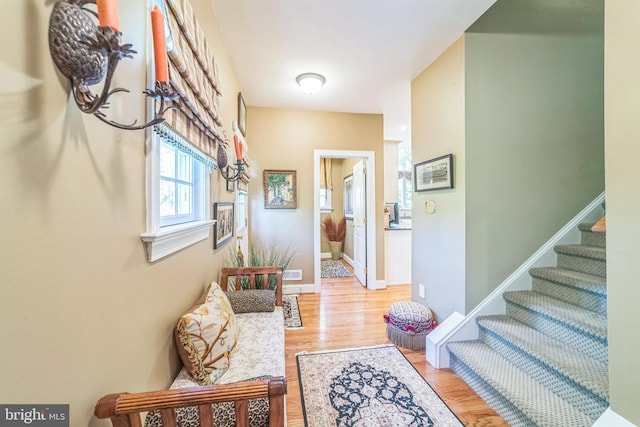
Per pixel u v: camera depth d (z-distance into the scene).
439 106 2.41
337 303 3.47
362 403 1.68
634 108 1.02
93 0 0.64
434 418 1.57
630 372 1.04
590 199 2.26
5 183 0.49
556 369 1.47
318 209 3.90
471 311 2.12
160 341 1.10
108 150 0.79
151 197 1.01
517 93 2.14
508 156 2.14
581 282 1.79
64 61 0.60
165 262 1.15
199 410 0.79
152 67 1.01
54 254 0.60
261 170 3.77
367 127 3.99
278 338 1.57
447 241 2.31
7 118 0.50
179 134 1.13
